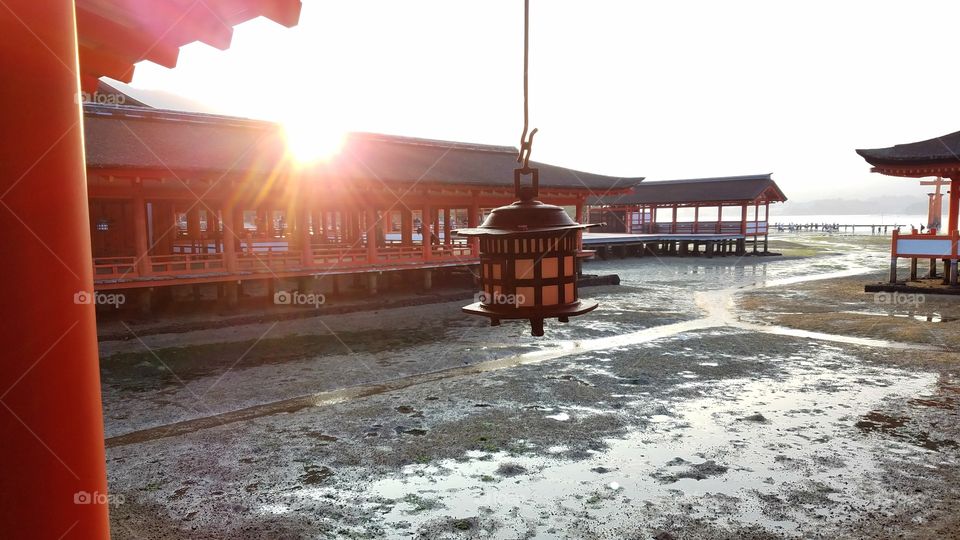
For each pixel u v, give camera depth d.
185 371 12.02
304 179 17.94
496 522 5.91
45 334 1.35
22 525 1.34
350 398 10.16
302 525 5.88
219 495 6.54
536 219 2.74
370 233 20.31
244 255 18.38
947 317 16.66
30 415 1.33
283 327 16.62
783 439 7.98
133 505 6.31
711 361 12.48
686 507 6.15
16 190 1.30
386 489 6.66
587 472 7.04
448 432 8.41
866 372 11.39
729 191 44.94
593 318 18.06
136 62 3.19
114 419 9.14
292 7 2.37
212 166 15.99
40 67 1.32
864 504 6.16
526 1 2.62
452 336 15.50
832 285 24.97
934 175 21.38
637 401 9.77
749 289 25.12
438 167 22.48
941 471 6.93
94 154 14.83
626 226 53.94
